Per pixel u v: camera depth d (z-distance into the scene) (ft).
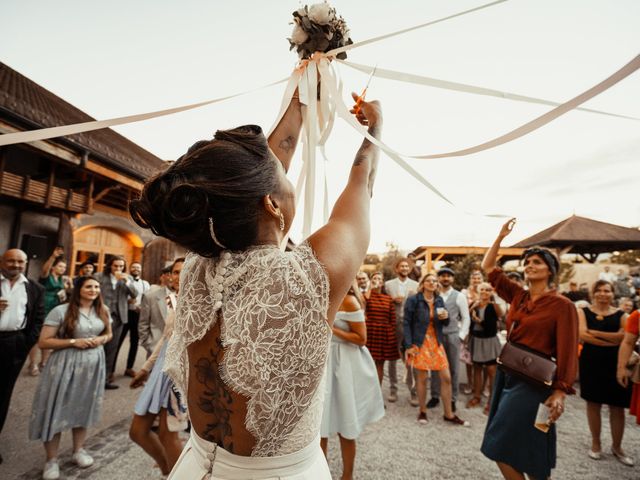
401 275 16.61
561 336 5.84
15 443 9.12
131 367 15.43
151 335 10.70
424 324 11.76
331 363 7.55
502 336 15.16
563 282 44.60
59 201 23.73
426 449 9.50
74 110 29.86
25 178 21.36
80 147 22.72
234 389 1.62
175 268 8.02
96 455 8.65
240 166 1.68
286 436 1.68
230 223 1.68
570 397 15.16
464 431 10.74
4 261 9.18
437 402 13.17
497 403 6.68
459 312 13.44
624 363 8.87
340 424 7.25
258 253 1.77
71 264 24.81
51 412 7.62
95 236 30.14
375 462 8.79
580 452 9.65
